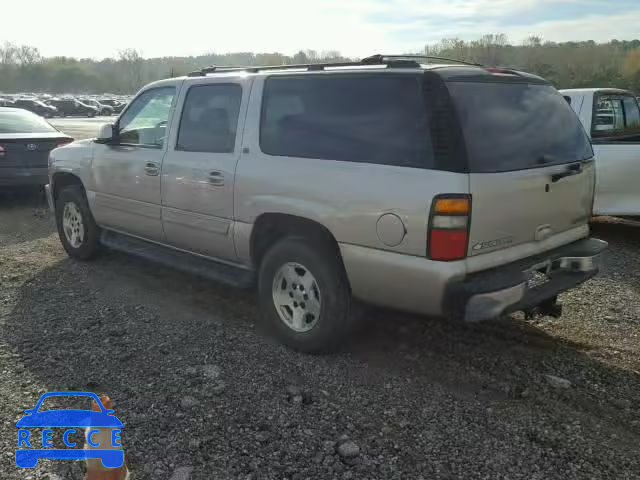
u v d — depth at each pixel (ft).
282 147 13.76
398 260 11.59
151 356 13.51
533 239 12.60
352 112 12.64
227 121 15.11
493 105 12.16
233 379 12.43
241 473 9.41
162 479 9.26
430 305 11.51
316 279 13.12
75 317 15.85
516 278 11.63
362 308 13.48
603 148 23.72
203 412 11.14
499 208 11.54
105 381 12.32
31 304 16.85
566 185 13.26
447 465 9.66
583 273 13.66
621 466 9.65
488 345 14.24
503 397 11.81
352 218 12.19
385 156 11.90
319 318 13.20
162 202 16.87
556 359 13.52
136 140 17.99
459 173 10.96
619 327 15.40
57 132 32.24
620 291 18.16
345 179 12.32
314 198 12.85
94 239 20.54
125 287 18.35
